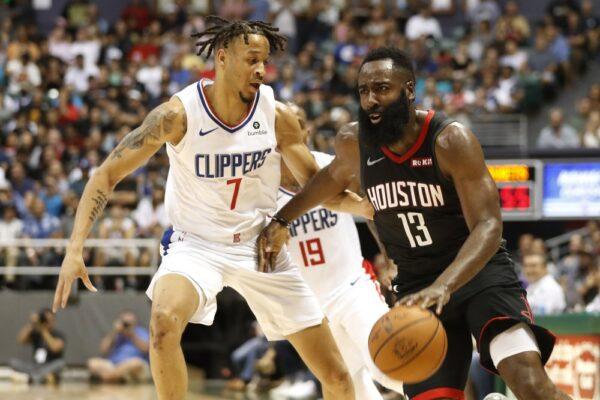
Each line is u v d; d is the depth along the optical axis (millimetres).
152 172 29547
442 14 40438
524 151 27031
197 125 10148
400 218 9328
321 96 33562
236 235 10508
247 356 24359
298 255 12469
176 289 9891
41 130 33406
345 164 10031
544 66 35875
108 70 36875
